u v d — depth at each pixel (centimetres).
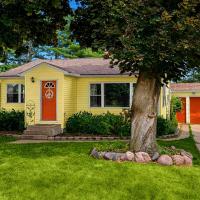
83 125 2011
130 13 1031
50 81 2127
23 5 1118
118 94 2214
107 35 1066
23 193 829
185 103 3456
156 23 1009
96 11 1151
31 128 1994
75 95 2278
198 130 2555
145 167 1029
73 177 933
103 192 838
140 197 817
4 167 1038
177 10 1023
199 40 1010
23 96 2352
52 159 1143
